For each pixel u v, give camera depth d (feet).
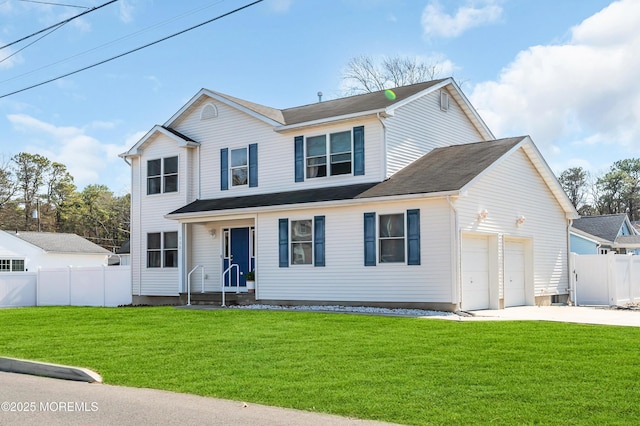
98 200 246.06
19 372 35.70
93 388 29.78
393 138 69.62
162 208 85.87
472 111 84.12
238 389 28.30
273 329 46.75
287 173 75.41
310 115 77.56
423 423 22.49
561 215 80.79
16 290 96.32
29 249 136.46
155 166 87.10
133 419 23.71
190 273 75.46
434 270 60.39
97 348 40.47
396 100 70.74
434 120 77.77
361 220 65.16
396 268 62.64
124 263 155.53
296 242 70.03
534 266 73.46
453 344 38.58
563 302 79.25
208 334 45.24
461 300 59.72
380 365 32.55
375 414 23.73
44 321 58.59
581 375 29.27
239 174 80.28
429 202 60.95
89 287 93.25
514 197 70.59
